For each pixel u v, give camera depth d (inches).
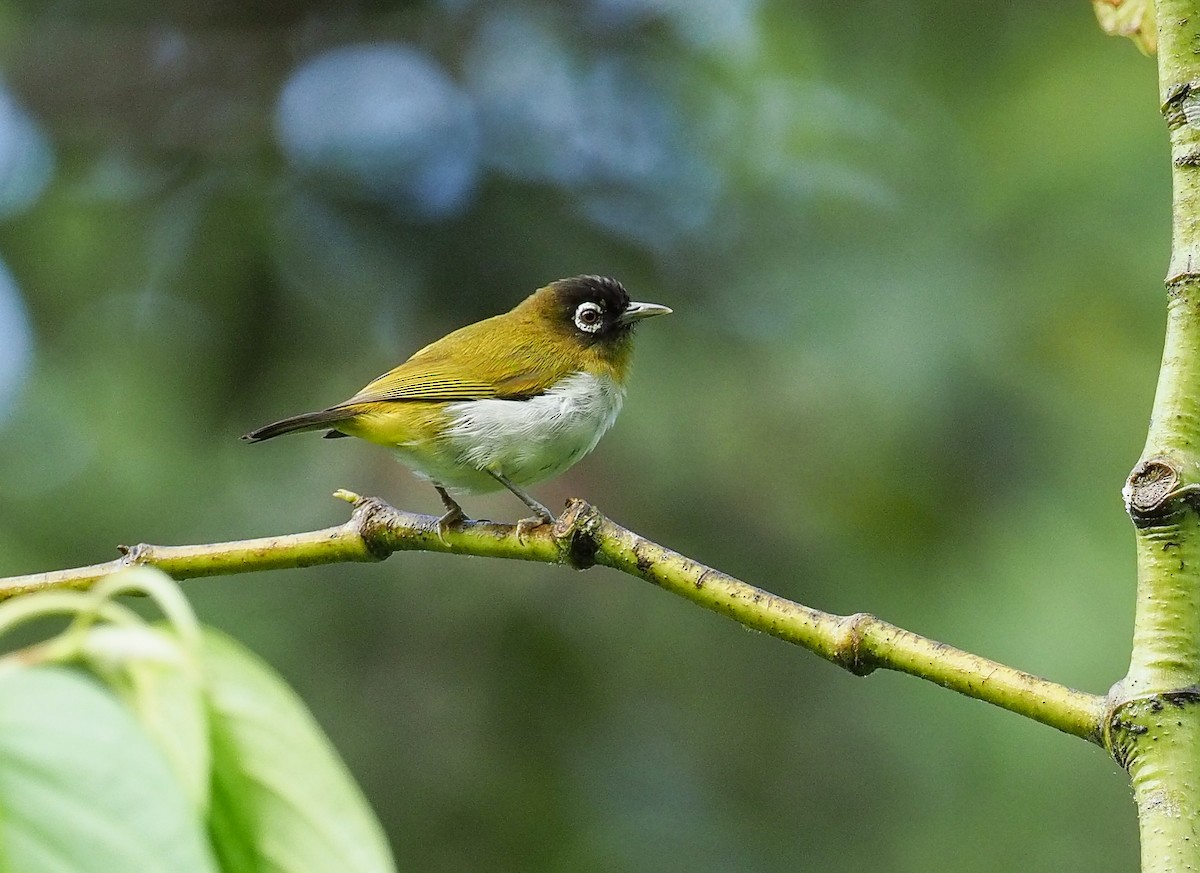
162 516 570.9
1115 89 562.3
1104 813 502.0
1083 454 521.0
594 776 536.4
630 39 631.8
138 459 590.9
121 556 231.9
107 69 655.1
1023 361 538.6
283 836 117.3
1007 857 502.0
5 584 222.7
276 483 562.6
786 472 537.3
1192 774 143.3
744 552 534.0
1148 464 149.2
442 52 640.4
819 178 589.6
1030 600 498.3
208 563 236.4
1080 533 507.8
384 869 116.0
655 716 549.3
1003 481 526.6
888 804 528.1
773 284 573.3
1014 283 550.3
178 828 97.7
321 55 657.6
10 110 654.5
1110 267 545.3
